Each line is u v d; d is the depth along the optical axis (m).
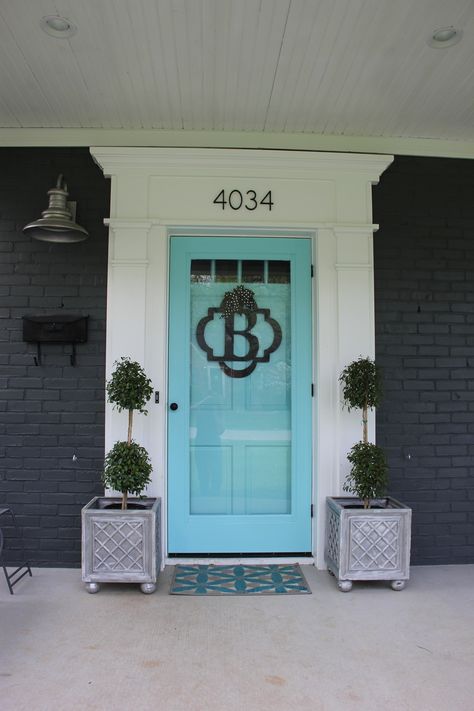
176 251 3.59
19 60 2.80
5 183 3.54
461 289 3.65
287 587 3.12
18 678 2.21
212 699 2.09
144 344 3.42
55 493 3.42
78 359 3.46
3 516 3.42
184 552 3.51
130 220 3.42
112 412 3.38
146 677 2.23
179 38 2.62
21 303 3.48
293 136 3.59
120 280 3.43
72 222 3.19
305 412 3.57
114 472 3.01
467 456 3.60
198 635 2.57
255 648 2.46
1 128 3.52
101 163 3.45
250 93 3.11
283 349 3.65
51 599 2.94
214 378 3.61
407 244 3.63
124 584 3.15
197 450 3.59
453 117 3.39
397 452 3.56
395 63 2.83
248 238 3.62
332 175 3.55
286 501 3.60
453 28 2.56
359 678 2.24
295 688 2.17
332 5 2.40
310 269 3.62
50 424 3.44
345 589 3.07
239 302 3.63
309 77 2.95
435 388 3.60
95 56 2.77
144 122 3.45
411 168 3.67
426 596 3.04
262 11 2.44
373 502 3.33
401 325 3.60
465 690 2.17
